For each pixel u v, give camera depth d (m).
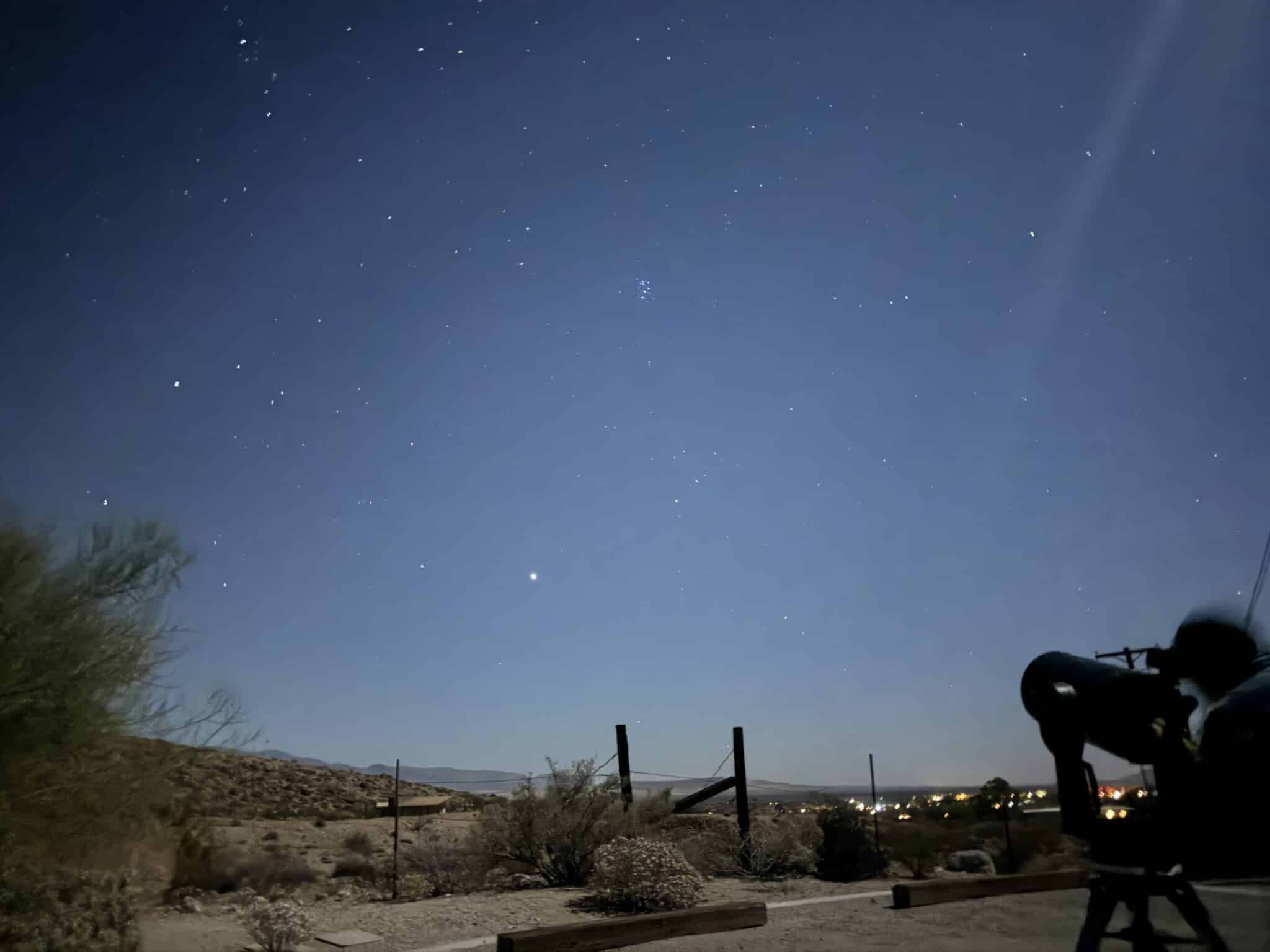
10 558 7.97
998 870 17.25
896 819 21.36
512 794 15.68
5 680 7.53
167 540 8.89
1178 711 3.36
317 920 10.94
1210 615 3.49
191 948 8.63
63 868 8.27
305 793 34.53
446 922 10.74
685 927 9.39
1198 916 3.36
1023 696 3.91
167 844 12.61
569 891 13.62
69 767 8.08
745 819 18.09
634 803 16.67
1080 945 3.55
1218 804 3.21
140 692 8.49
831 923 10.00
